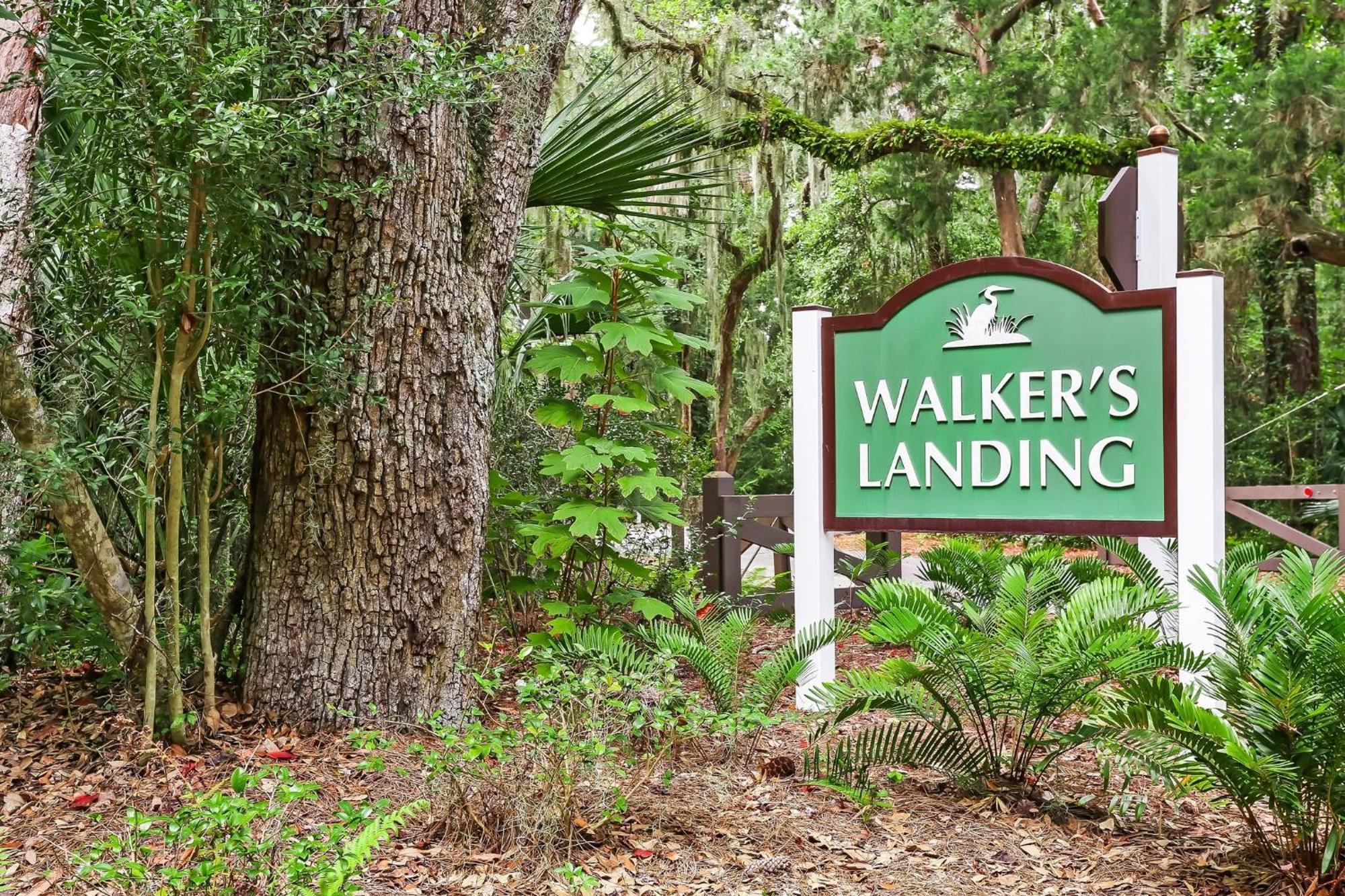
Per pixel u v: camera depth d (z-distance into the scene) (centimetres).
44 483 367
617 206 608
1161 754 339
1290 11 1614
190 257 378
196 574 462
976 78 1370
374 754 408
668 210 1012
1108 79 1316
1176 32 1368
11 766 386
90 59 368
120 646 408
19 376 369
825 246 1891
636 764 395
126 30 344
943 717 421
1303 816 317
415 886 307
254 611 446
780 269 1302
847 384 556
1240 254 1575
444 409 445
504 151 471
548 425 611
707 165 1108
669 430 607
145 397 439
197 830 260
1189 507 468
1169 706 332
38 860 316
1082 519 496
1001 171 1288
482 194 465
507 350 651
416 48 394
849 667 636
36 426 376
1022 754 409
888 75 1346
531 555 540
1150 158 598
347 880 275
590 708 386
